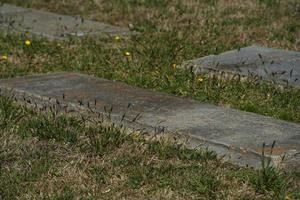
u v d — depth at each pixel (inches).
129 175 230.4
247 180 227.0
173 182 224.8
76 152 246.7
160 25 465.4
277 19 487.2
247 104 302.0
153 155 245.6
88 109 279.3
